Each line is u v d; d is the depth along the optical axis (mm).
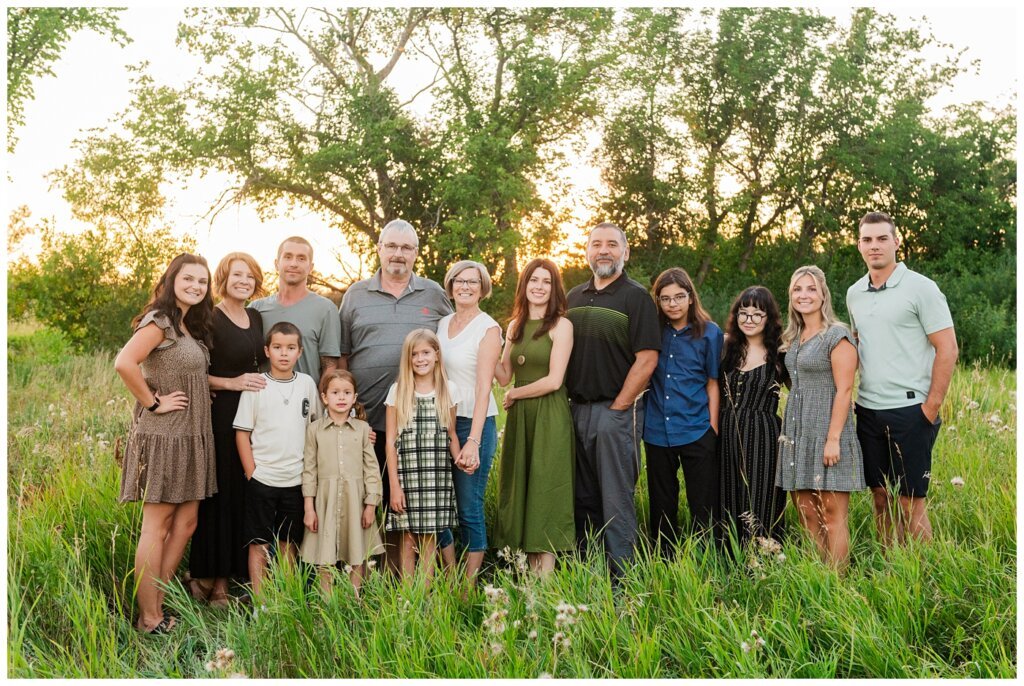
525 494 4617
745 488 4496
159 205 20188
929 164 23484
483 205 19438
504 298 20047
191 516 4242
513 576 4492
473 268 4582
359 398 4758
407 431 4387
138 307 17391
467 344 4562
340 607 3730
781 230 24828
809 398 4344
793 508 4961
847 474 4258
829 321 4371
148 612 4047
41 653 3510
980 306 17641
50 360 14305
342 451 4305
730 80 22812
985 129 24062
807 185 23812
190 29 20000
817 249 24375
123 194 19531
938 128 24875
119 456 4676
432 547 4375
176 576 4469
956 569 3842
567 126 22016
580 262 22438
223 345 4375
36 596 3895
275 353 4328
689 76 23219
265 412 4281
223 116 20438
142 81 20188
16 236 17812
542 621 3625
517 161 19344
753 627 3445
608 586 3773
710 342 4629
